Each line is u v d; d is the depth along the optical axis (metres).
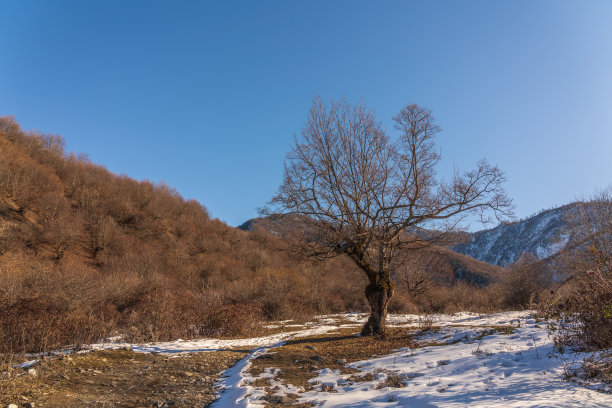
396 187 12.79
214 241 49.66
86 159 52.38
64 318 11.91
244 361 9.42
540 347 7.49
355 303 33.22
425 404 4.77
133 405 5.88
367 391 6.05
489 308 28.02
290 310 26.20
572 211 24.59
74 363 8.22
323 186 13.23
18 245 29.41
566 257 23.42
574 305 6.70
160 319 14.73
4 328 10.02
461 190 11.97
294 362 9.12
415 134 12.59
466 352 8.21
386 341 11.80
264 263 45.84
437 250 14.22
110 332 13.49
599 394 4.28
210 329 16.36
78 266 28.56
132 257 34.12
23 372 6.98
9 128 45.06
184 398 6.30
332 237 13.33
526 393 4.67
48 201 35.41
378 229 12.73
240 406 5.50
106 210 44.28
